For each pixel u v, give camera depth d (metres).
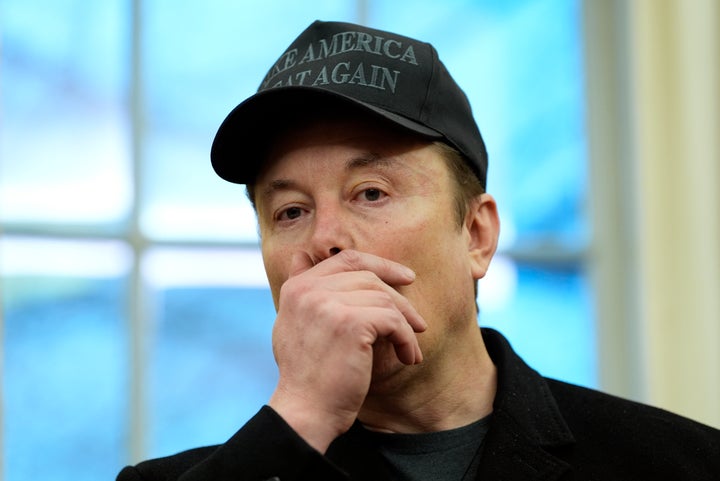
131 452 5.53
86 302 5.52
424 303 2.95
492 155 6.29
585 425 3.19
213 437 5.70
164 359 5.65
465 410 3.12
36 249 5.45
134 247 5.61
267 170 3.05
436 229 2.97
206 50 5.88
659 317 6.14
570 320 6.29
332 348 2.75
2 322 5.34
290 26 6.02
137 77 5.71
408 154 2.97
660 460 3.08
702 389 6.00
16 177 5.46
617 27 6.44
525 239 6.28
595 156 6.39
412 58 3.06
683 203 6.13
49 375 5.42
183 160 5.78
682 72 6.18
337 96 2.85
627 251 6.33
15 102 5.49
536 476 2.97
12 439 5.32
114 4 5.71
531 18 6.41
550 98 6.39
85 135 5.61
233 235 5.82
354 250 2.89
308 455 2.65
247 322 5.80
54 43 5.60
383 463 3.05
